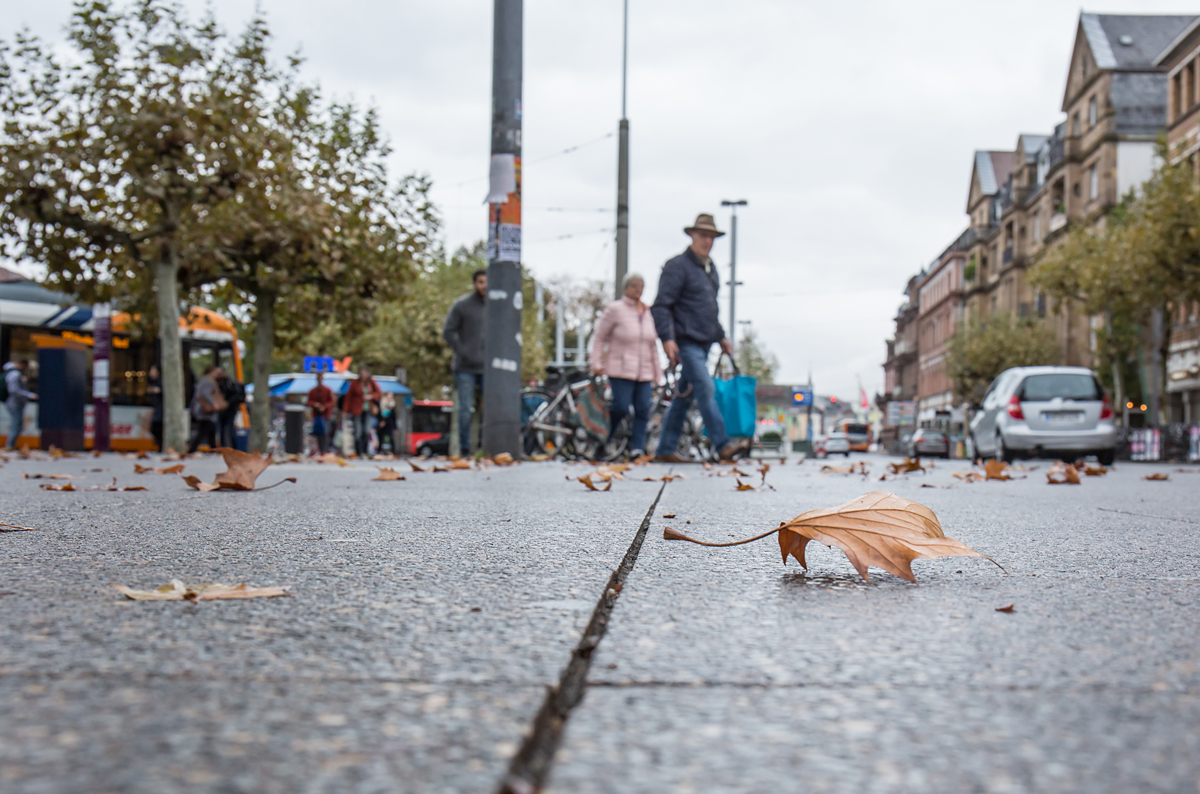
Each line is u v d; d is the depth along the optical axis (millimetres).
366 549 2396
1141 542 2812
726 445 9688
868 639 1356
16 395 18594
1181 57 36688
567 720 938
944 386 77562
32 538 2627
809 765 803
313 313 17188
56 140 14242
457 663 1163
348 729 871
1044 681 1120
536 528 2963
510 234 10562
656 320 9570
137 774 740
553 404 12336
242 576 1930
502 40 10461
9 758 780
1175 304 28625
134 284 17031
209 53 14586
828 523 2008
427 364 41438
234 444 20547
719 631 1403
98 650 1226
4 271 19812
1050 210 51906
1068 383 15930
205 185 14734
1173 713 985
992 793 745
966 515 3844
